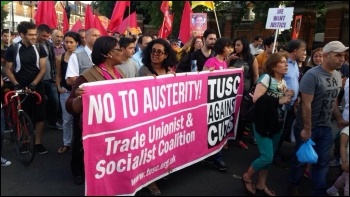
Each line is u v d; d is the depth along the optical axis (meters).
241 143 5.60
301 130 3.66
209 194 3.78
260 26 17.91
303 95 3.48
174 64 3.94
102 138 3.08
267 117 3.56
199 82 4.20
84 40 5.38
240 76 5.01
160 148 3.69
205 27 8.10
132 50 4.50
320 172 3.70
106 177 3.15
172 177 4.25
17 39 6.41
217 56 4.85
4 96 4.79
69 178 4.07
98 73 3.48
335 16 14.54
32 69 4.87
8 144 5.26
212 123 4.52
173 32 20.44
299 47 4.76
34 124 4.96
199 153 4.32
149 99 3.49
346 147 3.54
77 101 3.20
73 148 3.89
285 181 4.33
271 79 3.62
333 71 3.56
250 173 3.76
